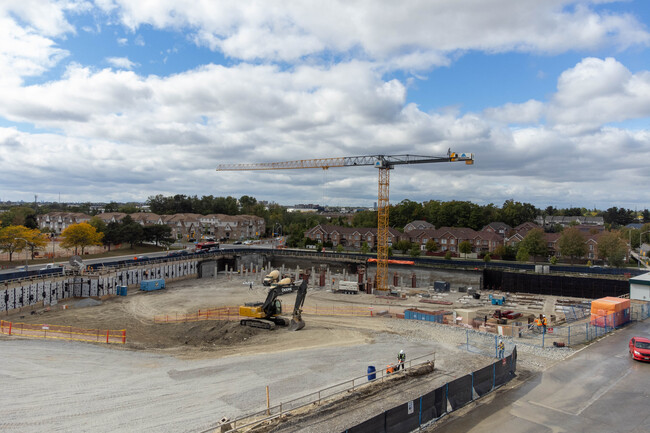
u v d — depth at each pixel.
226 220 163.50
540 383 25.88
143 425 19.84
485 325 42.78
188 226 156.38
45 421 20.00
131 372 28.91
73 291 65.06
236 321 49.25
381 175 98.81
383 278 84.44
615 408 22.28
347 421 19.94
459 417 21.08
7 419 19.97
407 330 42.62
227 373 28.34
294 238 138.38
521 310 57.09
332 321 48.38
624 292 65.31
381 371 26.28
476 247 123.62
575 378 26.73
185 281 85.94
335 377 27.20
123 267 72.12
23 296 55.38
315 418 20.27
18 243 85.06
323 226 143.50
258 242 152.25
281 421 19.81
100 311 56.72
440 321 46.53
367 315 51.62
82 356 32.59
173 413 21.31
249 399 23.36
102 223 116.69
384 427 17.88
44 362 30.00
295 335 42.28
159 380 26.86
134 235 108.56
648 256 117.38
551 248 119.25
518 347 34.25
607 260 94.00
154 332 46.81
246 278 89.19
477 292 69.69
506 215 169.25
